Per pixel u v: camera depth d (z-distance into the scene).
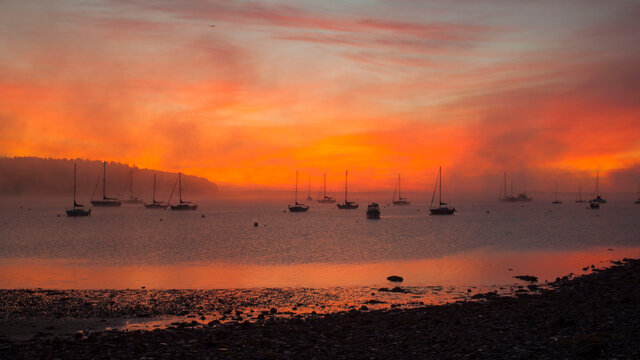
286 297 30.31
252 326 20.94
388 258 55.28
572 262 50.16
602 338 15.64
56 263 50.84
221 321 23.28
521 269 44.81
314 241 79.31
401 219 161.12
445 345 16.27
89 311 25.80
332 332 19.09
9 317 24.31
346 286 35.09
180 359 15.37
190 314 25.30
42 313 25.22
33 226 117.31
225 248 67.38
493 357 14.41
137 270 45.34
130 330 21.44
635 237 85.69
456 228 113.81
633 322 18.08
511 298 27.62
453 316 21.78
